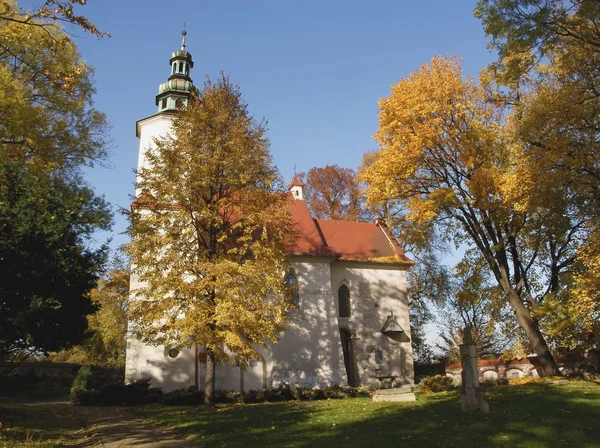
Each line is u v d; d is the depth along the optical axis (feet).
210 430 43.47
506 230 85.30
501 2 50.88
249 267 65.16
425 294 129.80
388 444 33.09
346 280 106.01
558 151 65.00
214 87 73.46
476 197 80.59
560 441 31.45
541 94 68.69
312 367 91.76
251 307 66.28
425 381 78.69
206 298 66.54
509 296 85.97
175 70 105.09
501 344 142.10
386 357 103.96
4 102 58.85
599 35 52.75
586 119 64.13
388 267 110.73
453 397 59.77
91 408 69.10
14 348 47.52
